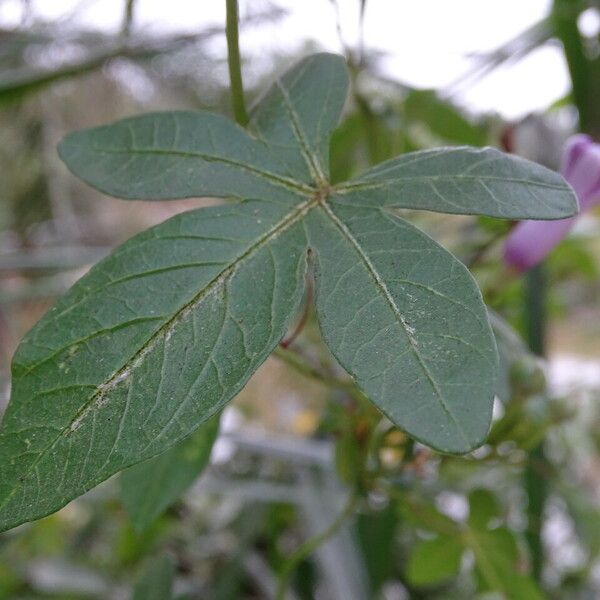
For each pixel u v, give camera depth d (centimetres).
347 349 12
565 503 37
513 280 21
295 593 34
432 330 12
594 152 19
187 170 15
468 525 22
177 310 13
